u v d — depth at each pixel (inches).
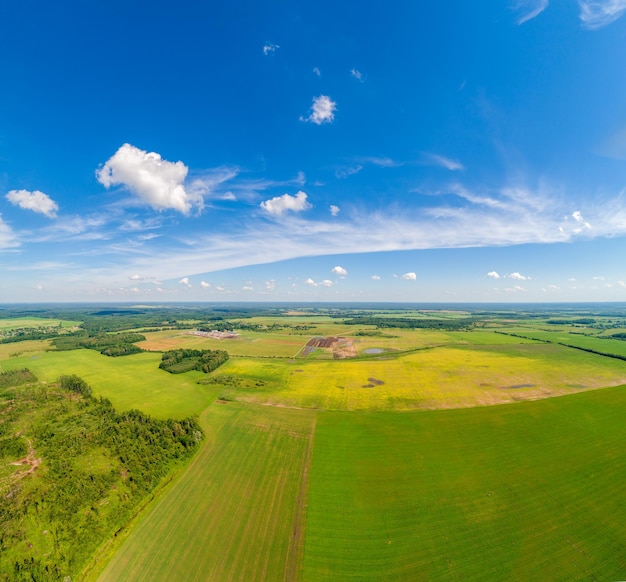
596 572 1347.2
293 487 1918.1
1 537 1517.0
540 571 1357.0
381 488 1900.8
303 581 1332.4
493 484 1931.6
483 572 1358.3
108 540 1561.3
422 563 1406.3
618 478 1982.0
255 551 1471.5
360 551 1469.0
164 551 1481.3
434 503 1770.4
